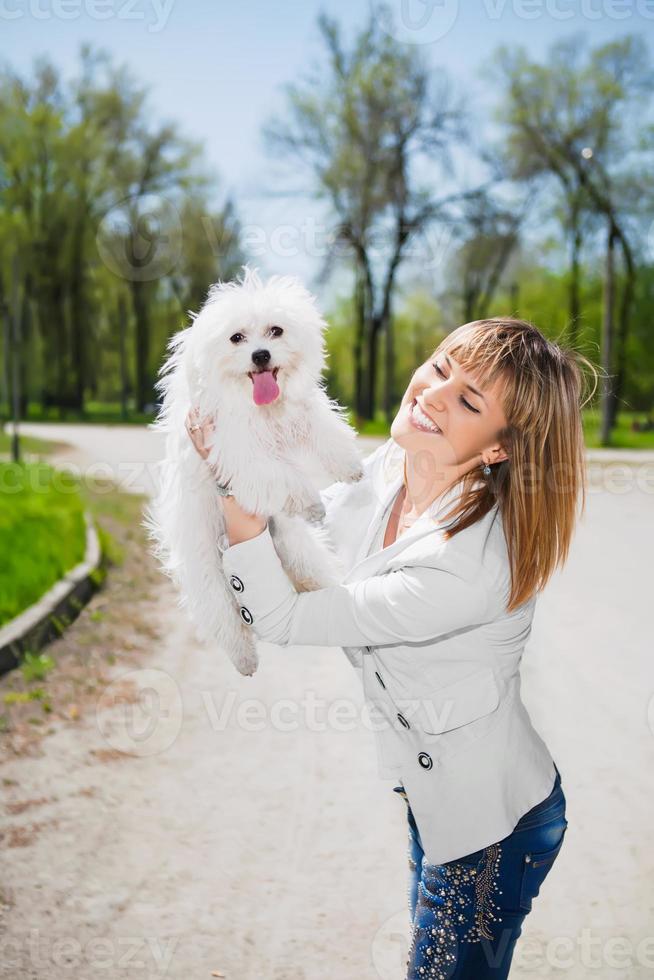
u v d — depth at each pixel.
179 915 2.92
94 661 5.70
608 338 28.98
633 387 43.97
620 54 28.09
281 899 3.03
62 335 37.88
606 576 8.24
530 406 1.90
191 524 2.39
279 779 3.95
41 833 3.45
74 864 3.23
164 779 3.95
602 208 28.94
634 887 3.11
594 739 4.37
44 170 34.44
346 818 3.60
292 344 2.37
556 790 2.01
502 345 1.95
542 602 7.19
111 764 4.10
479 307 34.31
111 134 32.97
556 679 5.26
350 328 44.66
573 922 2.92
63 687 5.14
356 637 1.92
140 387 39.47
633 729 4.48
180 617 6.95
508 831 1.89
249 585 1.99
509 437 1.93
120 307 37.88
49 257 35.50
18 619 5.89
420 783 1.95
